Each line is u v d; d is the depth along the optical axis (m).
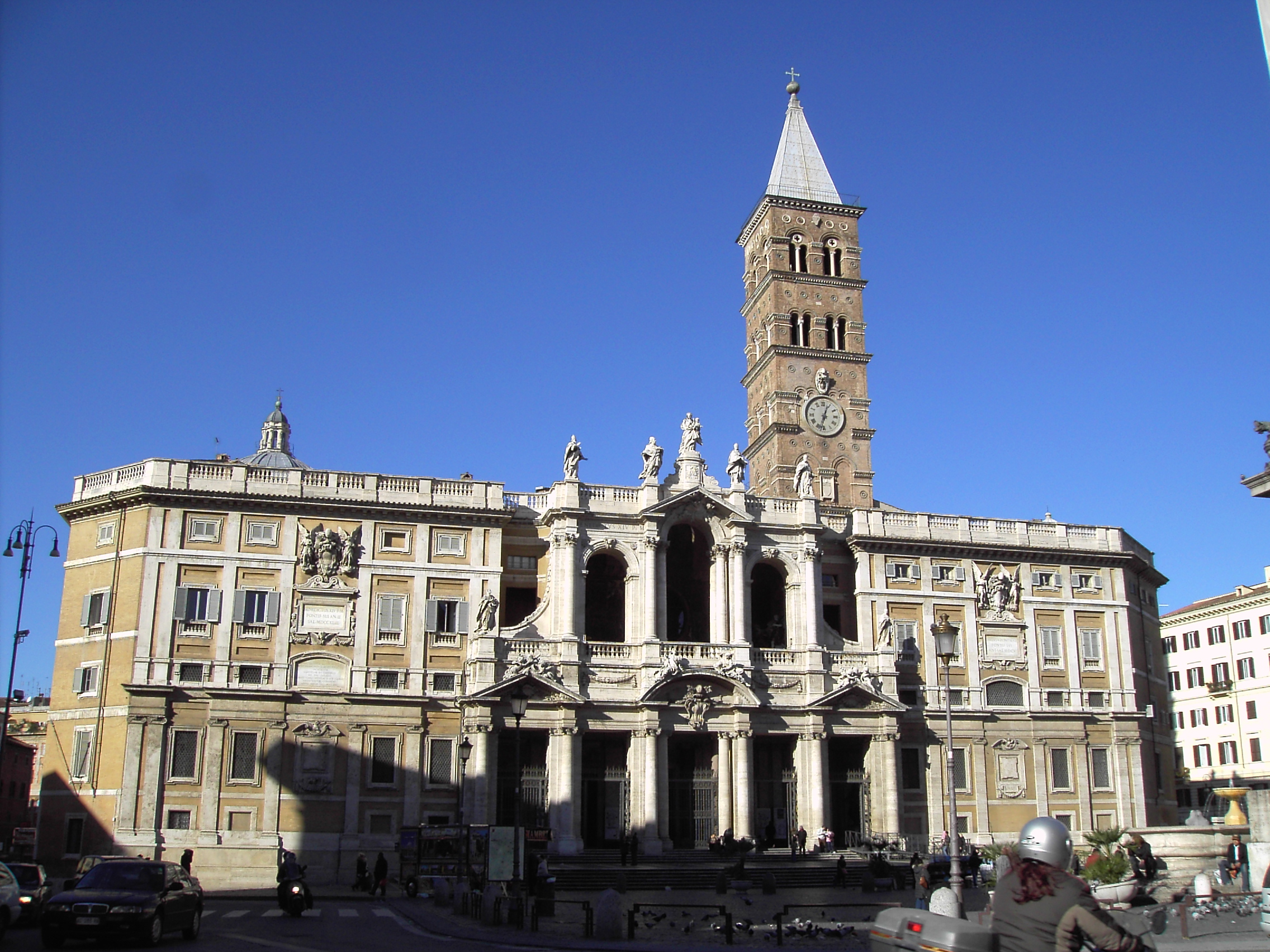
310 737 70.81
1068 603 86.19
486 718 69.88
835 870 65.69
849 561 84.50
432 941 37.47
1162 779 88.81
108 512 73.75
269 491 73.62
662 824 71.69
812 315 100.94
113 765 68.88
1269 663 108.31
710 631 77.75
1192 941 31.53
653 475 77.88
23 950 32.44
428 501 75.81
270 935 38.09
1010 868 14.33
